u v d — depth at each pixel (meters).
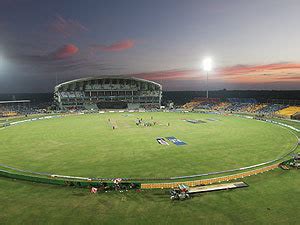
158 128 55.53
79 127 58.12
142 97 122.88
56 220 16.61
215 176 24.58
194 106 118.94
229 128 54.75
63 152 34.94
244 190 21.20
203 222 16.30
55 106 115.38
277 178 23.83
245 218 16.78
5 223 16.28
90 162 30.06
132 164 29.08
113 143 40.34
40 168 27.95
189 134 47.75
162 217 16.95
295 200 19.30
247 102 108.06
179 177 24.34
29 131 53.03
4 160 31.28
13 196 20.33
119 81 122.81
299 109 80.75
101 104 122.00
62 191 21.27
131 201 19.34
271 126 57.28
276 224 16.11
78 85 118.56
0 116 84.94
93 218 16.86
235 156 32.09
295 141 40.56
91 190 21.12
